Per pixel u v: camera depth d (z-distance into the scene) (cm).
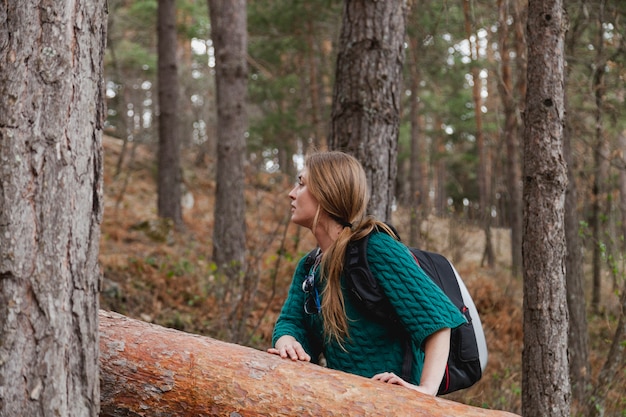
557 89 306
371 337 204
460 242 980
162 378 199
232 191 900
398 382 194
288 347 210
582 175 781
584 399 455
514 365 573
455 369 201
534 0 310
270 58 1553
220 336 562
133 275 731
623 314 420
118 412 203
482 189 1753
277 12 1381
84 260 170
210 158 1972
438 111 1617
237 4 945
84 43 175
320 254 221
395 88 426
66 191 166
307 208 218
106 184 1430
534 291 302
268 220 1086
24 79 165
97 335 174
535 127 306
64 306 163
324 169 215
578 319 605
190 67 2239
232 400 193
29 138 163
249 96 1688
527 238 307
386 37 422
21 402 155
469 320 205
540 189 304
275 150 1852
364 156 414
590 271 962
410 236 793
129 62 1873
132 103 2477
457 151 2150
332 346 212
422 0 669
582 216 825
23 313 157
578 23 586
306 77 1842
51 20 169
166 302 675
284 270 762
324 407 188
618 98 735
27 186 161
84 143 172
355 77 421
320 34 1497
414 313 191
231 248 876
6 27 168
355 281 199
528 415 303
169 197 1188
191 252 982
